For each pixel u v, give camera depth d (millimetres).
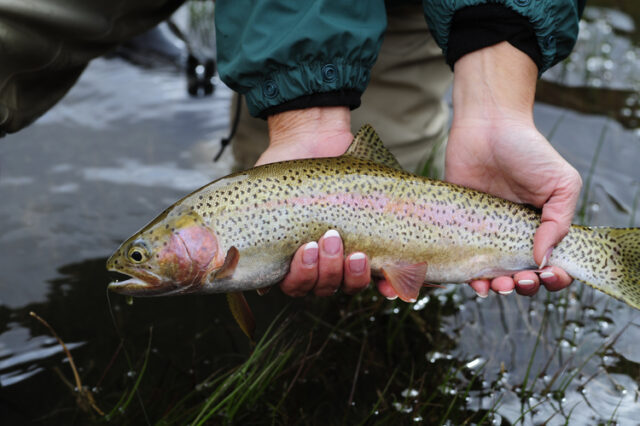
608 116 1166
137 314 810
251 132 939
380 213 620
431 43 897
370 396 725
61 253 875
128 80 1269
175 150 1067
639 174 1022
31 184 981
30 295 821
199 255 591
